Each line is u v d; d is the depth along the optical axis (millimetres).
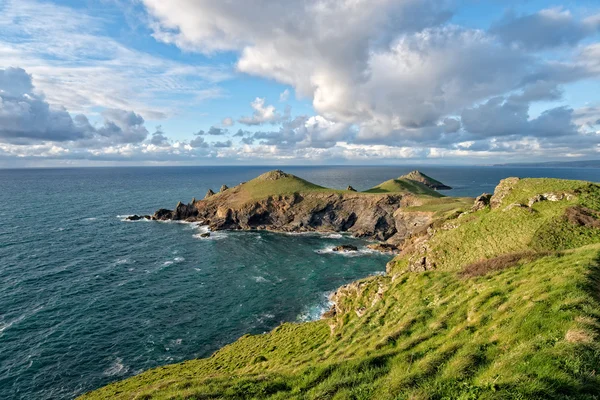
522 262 30391
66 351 52156
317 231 151125
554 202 51469
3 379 45656
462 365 14508
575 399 10477
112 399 29547
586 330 13688
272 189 178750
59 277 80312
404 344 20781
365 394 14891
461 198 154000
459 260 45469
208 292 76750
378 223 150375
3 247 101750
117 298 70938
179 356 52094
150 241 120312
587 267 22469
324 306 70625
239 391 18844
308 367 20188
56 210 172000
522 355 13242
